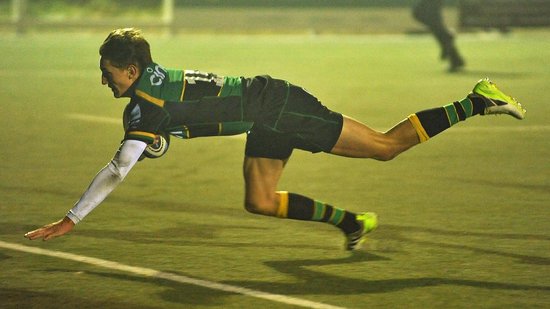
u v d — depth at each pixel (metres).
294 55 84.12
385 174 32.16
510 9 101.25
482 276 19.92
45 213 25.97
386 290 18.89
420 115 20.72
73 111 48.84
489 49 91.19
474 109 20.94
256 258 21.28
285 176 31.88
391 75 68.19
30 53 85.12
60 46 92.38
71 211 18.92
